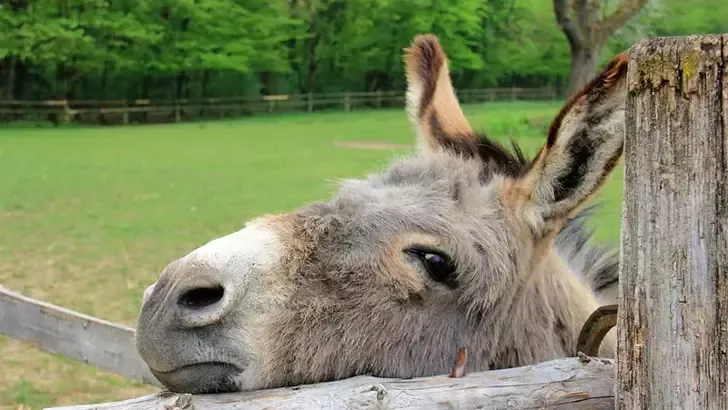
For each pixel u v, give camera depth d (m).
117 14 13.44
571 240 1.15
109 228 4.06
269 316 0.82
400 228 0.88
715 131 0.60
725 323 0.60
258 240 0.85
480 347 0.90
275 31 15.66
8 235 3.91
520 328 0.93
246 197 4.94
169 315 0.79
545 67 18.45
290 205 4.60
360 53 16.81
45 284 3.04
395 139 9.12
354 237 0.88
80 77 14.82
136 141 9.22
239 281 0.81
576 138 0.85
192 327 0.80
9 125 12.02
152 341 0.80
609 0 9.02
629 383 0.66
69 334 1.60
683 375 0.62
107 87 15.20
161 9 14.48
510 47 18.39
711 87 0.60
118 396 2.15
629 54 0.65
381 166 1.11
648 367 0.65
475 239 0.89
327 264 0.86
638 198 0.65
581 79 6.92
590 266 1.15
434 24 16.27
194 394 0.81
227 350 0.81
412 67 1.18
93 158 7.31
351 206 0.91
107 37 13.68
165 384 0.83
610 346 1.02
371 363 0.85
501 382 0.76
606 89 0.81
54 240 3.80
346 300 0.85
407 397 0.74
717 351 0.61
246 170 6.30
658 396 0.64
